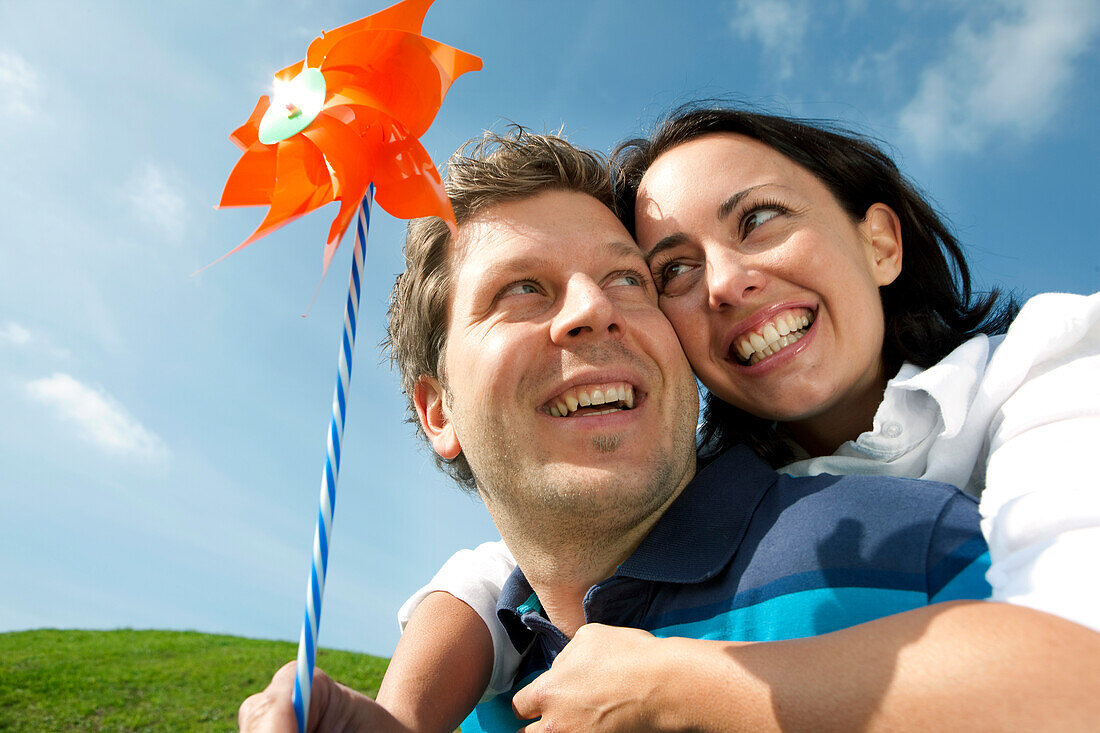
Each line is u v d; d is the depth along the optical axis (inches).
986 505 12.8
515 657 19.4
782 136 21.1
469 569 21.1
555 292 17.3
